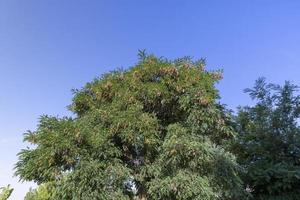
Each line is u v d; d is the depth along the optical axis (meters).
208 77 15.10
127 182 14.51
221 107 15.73
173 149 13.91
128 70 15.98
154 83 15.09
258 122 20.17
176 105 15.31
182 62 15.67
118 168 14.05
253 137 19.91
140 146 14.70
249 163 19.23
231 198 15.68
